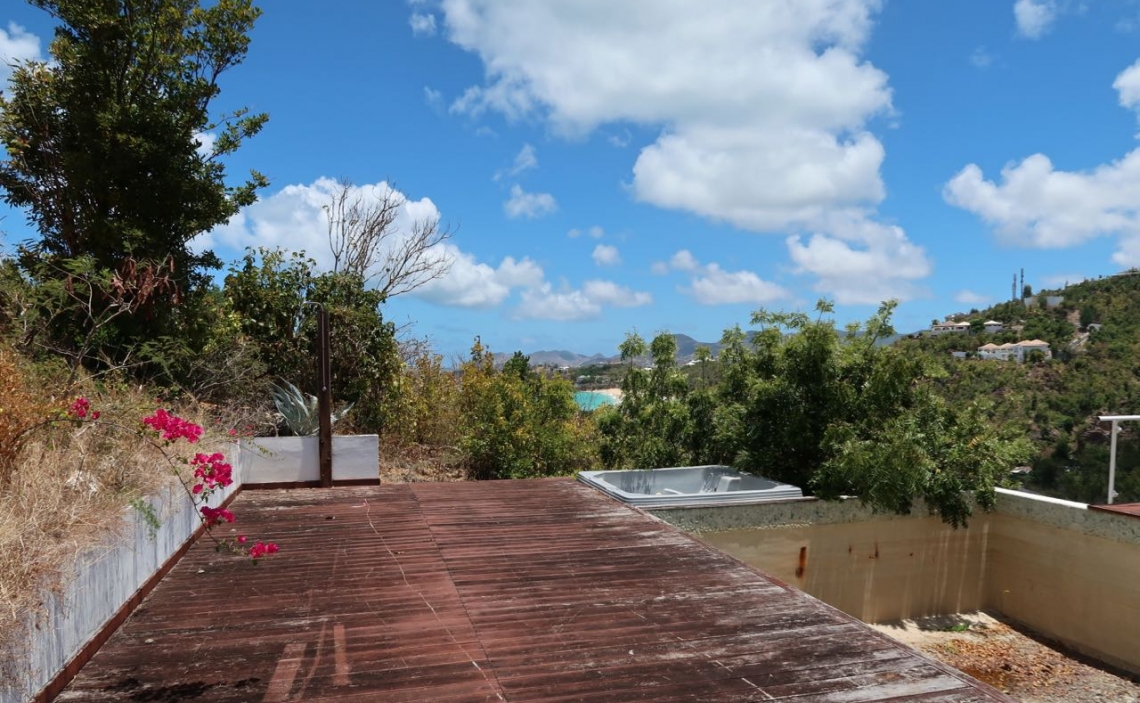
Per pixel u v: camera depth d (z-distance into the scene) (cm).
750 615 325
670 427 714
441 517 511
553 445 792
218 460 344
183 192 582
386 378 897
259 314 820
